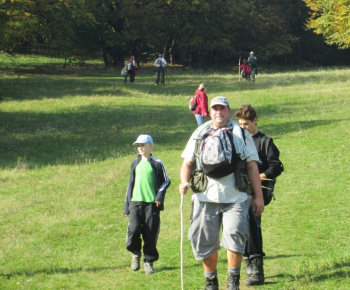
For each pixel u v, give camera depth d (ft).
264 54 240.53
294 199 39.96
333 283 21.97
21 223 38.88
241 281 24.31
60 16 158.92
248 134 20.93
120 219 39.47
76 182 51.34
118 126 83.51
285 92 105.91
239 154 20.49
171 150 65.21
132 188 28.09
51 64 194.08
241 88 121.49
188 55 228.22
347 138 60.13
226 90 120.06
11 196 47.14
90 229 37.19
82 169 57.36
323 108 84.58
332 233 31.35
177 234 34.76
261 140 23.62
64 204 43.68
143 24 201.98
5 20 133.90
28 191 48.47
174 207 41.60
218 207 20.63
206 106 68.64
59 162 61.93
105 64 204.54
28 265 30.09
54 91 116.37
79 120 88.28
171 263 29.19
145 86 128.06
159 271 27.91
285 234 32.12
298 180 45.62
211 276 21.24
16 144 72.59
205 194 20.57
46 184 51.01
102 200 44.68
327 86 111.86
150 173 27.86
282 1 249.55
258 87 120.78
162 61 131.64
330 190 41.42
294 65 262.26
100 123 86.07
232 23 222.89
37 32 170.81
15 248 33.37
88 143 72.59
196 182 20.68
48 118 89.81
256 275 23.34
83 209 42.24
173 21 212.43
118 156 63.52
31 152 68.18
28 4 145.28
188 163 21.04
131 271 28.40
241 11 226.38
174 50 239.30
